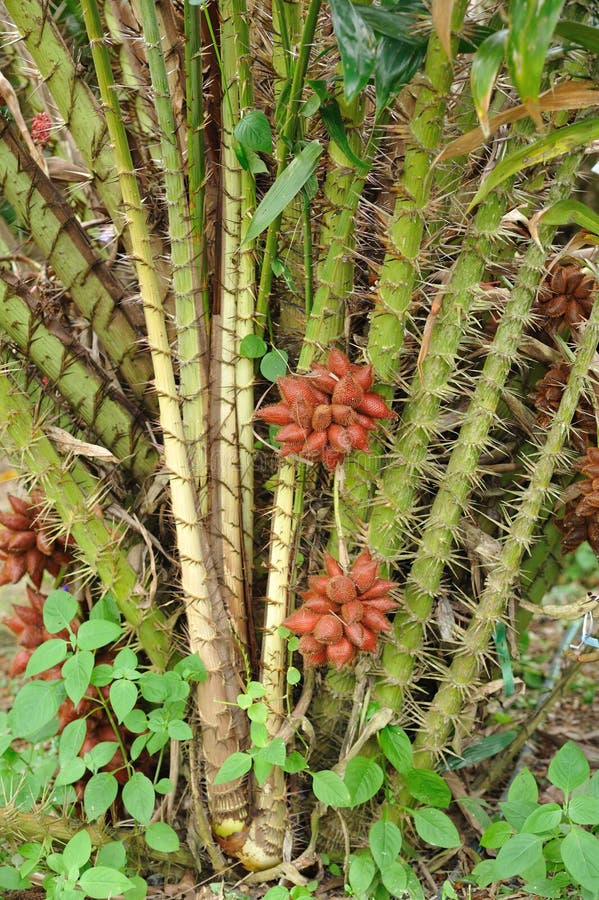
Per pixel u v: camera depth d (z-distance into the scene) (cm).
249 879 137
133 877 131
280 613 130
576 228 155
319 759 141
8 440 131
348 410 118
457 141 107
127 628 138
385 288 122
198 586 128
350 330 134
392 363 125
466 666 132
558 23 105
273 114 135
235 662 133
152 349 125
